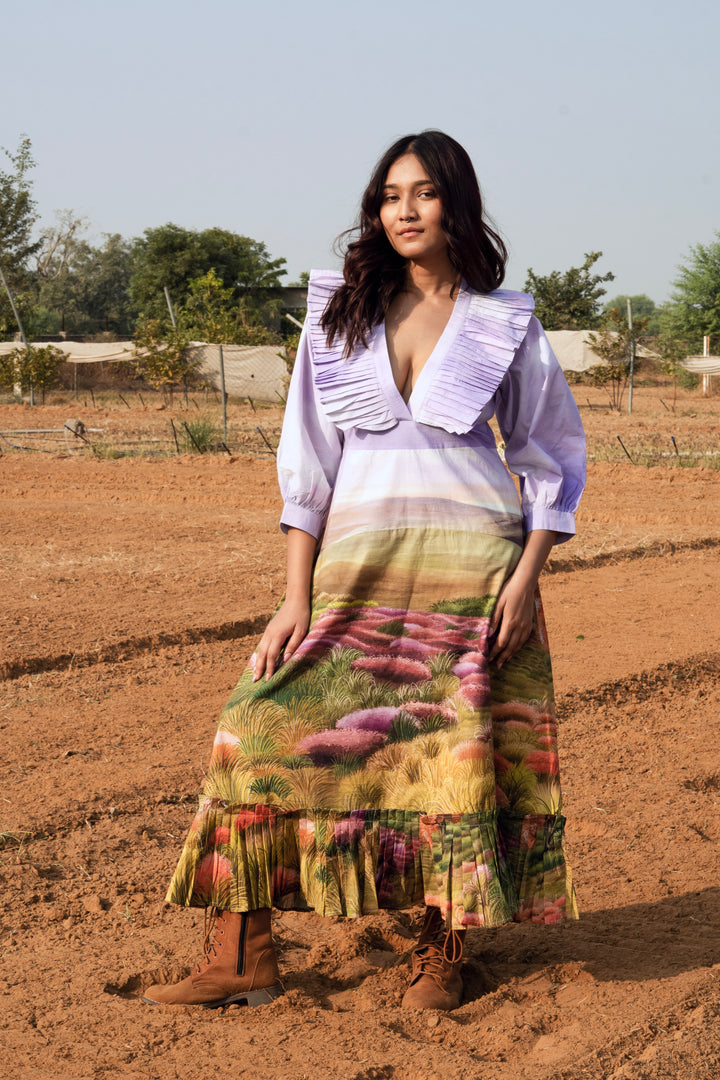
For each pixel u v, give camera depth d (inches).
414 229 101.7
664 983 109.3
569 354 1355.8
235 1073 93.4
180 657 252.7
